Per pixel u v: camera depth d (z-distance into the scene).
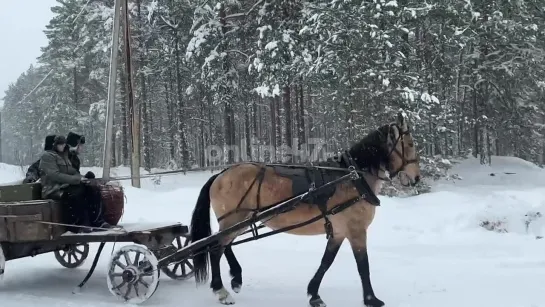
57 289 8.16
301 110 28.16
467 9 20.64
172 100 40.81
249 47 27.23
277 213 6.93
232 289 7.92
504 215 12.17
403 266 9.23
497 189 19.66
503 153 39.00
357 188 6.94
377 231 12.23
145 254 7.22
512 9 23.70
